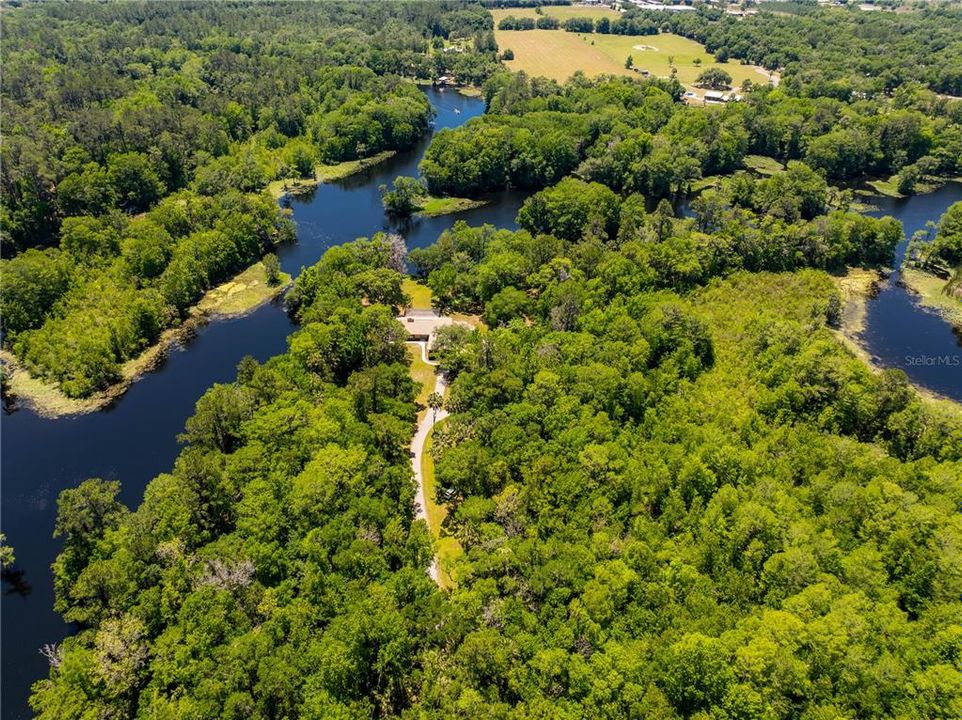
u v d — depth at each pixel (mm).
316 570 86812
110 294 154375
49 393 138500
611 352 125062
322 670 74062
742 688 72062
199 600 81500
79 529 92312
